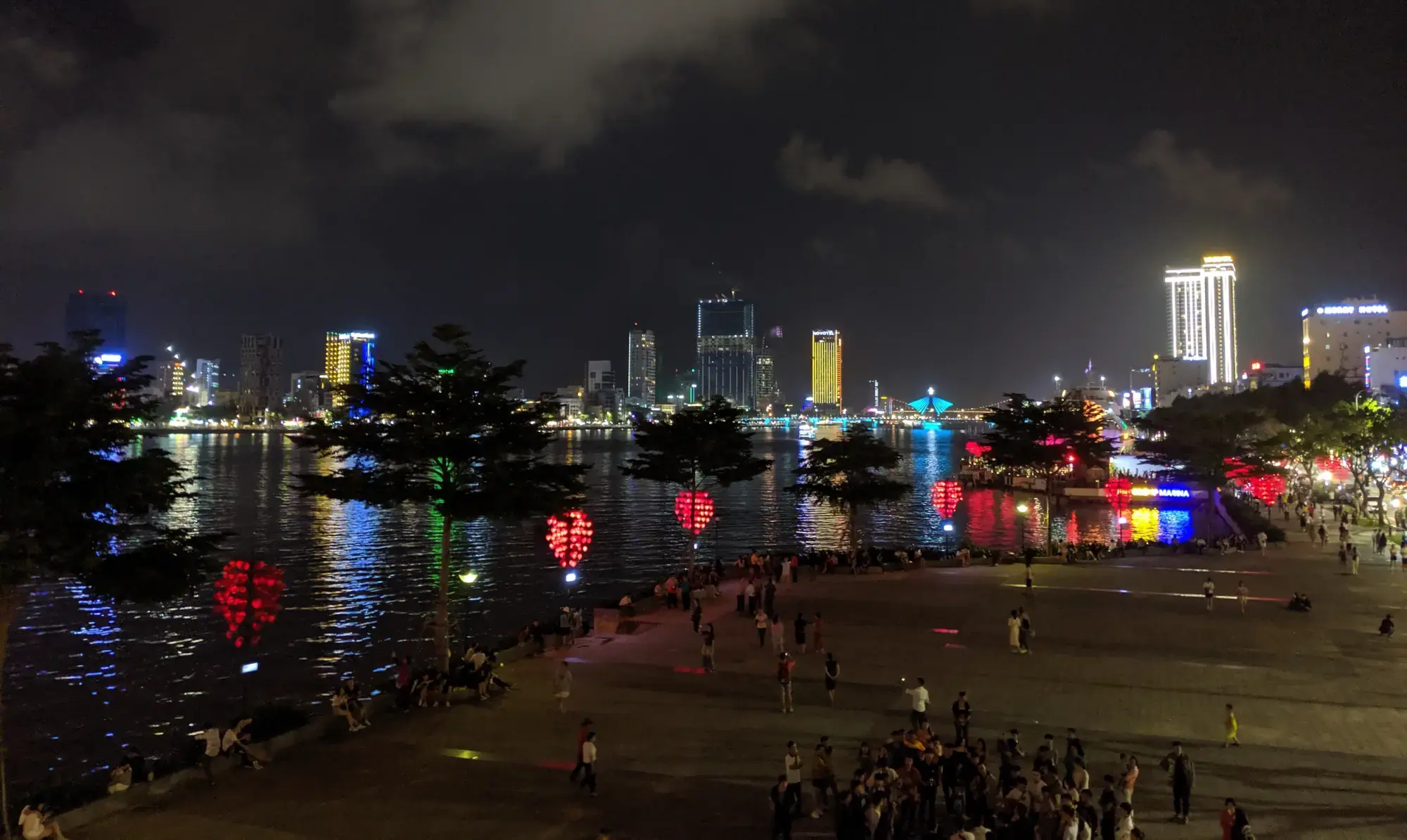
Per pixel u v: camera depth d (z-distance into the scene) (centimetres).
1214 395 13962
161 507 2505
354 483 3675
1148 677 3416
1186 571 5862
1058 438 7388
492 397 3744
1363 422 8231
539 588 7444
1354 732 2809
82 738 4003
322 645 5566
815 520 12294
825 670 3488
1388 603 4738
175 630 5891
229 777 2523
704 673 3525
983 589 5206
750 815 2245
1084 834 1861
